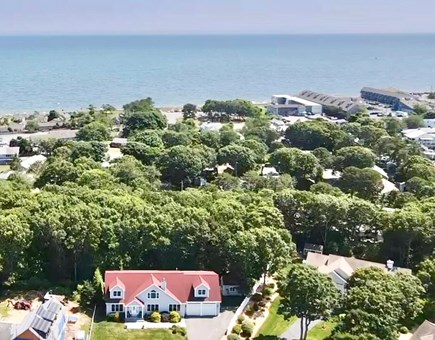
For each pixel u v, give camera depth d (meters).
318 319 83.62
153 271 93.50
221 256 98.50
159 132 193.75
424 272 93.12
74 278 96.81
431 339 77.06
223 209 104.50
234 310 93.44
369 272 89.50
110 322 87.31
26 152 194.88
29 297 91.75
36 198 105.94
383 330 76.44
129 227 96.88
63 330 81.06
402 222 108.75
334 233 117.94
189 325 88.38
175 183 158.00
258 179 146.62
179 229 97.88
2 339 75.25
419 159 166.25
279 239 96.56
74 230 93.88
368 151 170.62
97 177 127.00
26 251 94.62
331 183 158.12
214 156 167.00
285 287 84.38
